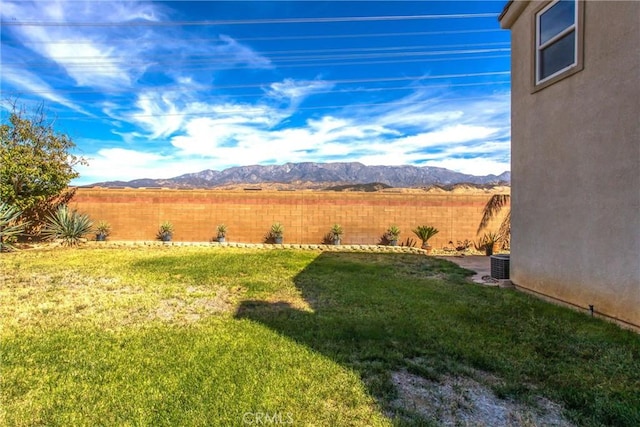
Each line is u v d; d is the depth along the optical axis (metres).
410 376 3.24
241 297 5.98
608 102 4.61
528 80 6.21
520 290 6.53
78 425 2.49
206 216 14.20
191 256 10.38
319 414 2.63
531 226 6.21
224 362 3.44
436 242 13.80
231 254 10.95
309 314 5.03
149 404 2.74
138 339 4.03
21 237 13.23
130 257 10.05
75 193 13.90
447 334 4.23
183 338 4.06
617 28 4.46
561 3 5.48
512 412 2.70
